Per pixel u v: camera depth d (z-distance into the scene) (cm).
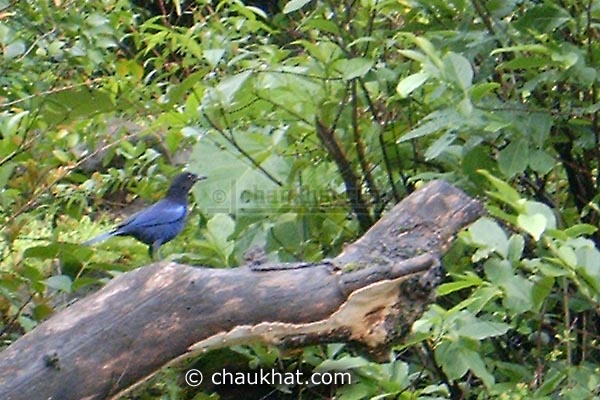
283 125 936
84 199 1005
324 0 964
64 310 616
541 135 775
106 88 988
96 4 1127
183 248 945
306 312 625
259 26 1012
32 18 1021
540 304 664
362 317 636
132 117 1089
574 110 803
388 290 636
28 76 988
